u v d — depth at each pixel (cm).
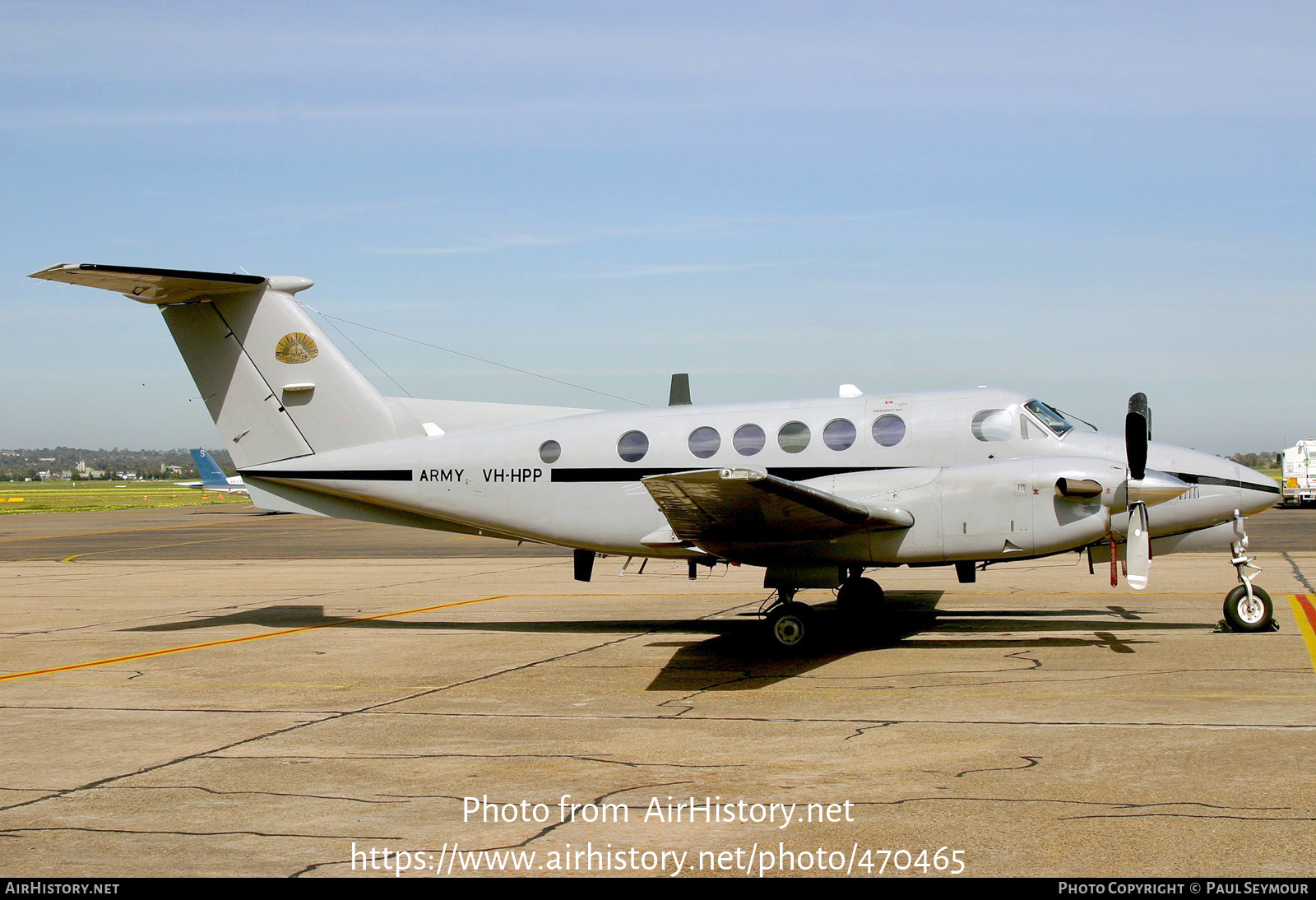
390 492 1302
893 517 1030
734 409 1233
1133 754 631
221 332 1330
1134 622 1196
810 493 919
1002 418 1148
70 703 882
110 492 13088
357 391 1324
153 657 1119
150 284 1256
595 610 1479
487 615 1441
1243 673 870
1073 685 844
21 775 653
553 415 1335
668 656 1062
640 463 1228
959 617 1280
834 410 1199
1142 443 1019
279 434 1330
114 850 512
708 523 1033
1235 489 1095
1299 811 520
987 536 1029
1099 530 1012
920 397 1185
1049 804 544
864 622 1233
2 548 3148
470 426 1332
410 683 950
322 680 976
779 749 674
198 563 2508
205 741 736
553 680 943
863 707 790
